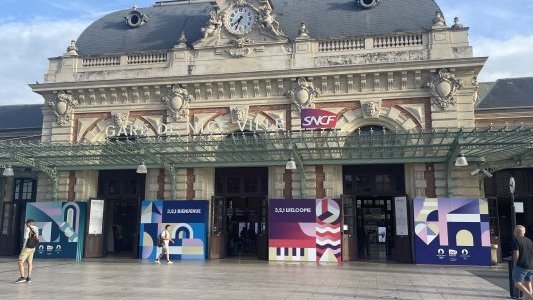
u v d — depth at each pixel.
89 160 20.97
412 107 19.72
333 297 10.76
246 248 22.31
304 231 19.17
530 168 21.02
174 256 19.97
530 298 9.84
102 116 22.66
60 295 10.99
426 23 20.89
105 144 18.23
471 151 17.77
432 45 19.83
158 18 25.17
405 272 15.69
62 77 23.12
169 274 15.09
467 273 15.48
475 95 20.89
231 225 22.56
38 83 22.84
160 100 22.16
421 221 18.09
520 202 20.83
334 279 13.84
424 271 15.98
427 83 19.66
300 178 20.27
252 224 22.42
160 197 21.45
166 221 20.23
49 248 20.44
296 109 20.58
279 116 20.75
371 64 19.86
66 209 20.61
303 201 19.36
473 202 17.83
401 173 20.16
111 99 22.59
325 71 20.28
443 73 19.39
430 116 19.53
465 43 19.61
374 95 20.17
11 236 23.61
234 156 20.02
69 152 19.66
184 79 21.55
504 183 21.30
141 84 21.95
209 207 20.70
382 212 22.12
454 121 19.19
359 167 20.52
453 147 17.45
